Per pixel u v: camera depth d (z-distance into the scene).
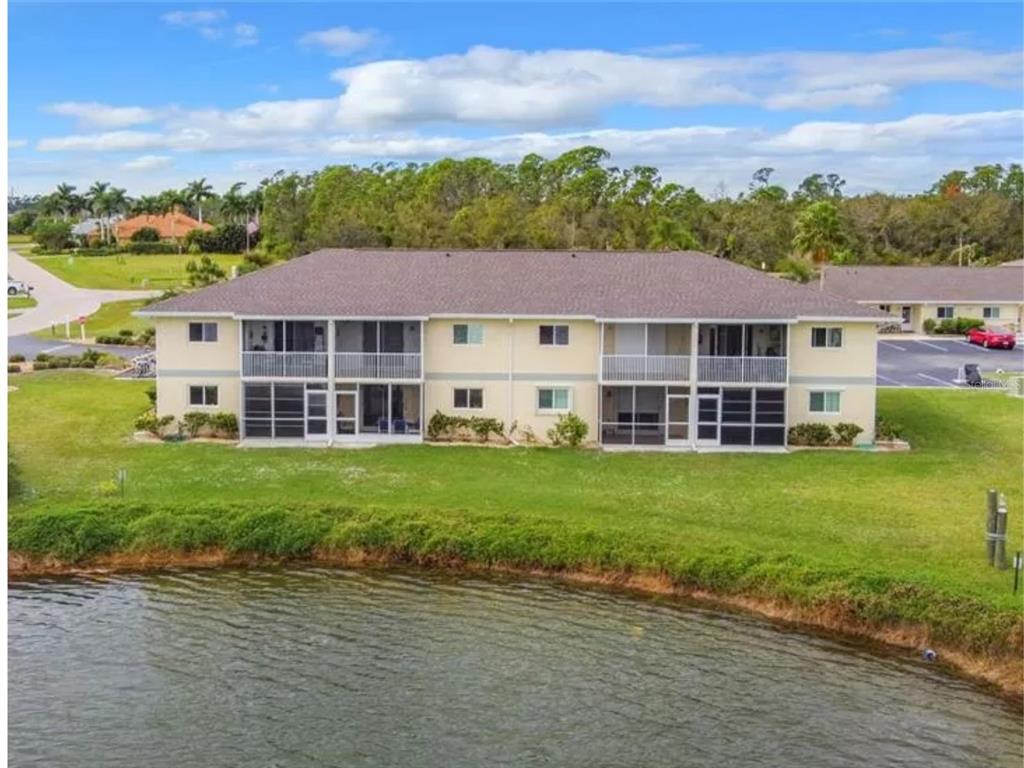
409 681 25.41
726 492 38.12
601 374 45.12
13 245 171.62
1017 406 53.22
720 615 29.83
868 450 45.03
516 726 23.22
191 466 40.84
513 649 27.36
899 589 28.98
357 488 38.03
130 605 30.28
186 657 26.69
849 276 88.75
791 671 26.27
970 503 36.78
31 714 23.62
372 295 46.81
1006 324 85.38
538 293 47.12
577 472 40.78
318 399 45.91
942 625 27.59
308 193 128.75
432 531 34.12
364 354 45.41
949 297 85.50
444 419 46.06
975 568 30.30
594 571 32.56
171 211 180.25
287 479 39.12
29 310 94.06
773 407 45.41
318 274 49.03
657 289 47.38
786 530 33.94
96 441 45.03
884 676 26.06
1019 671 25.84
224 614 29.61
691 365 44.91
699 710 24.12
